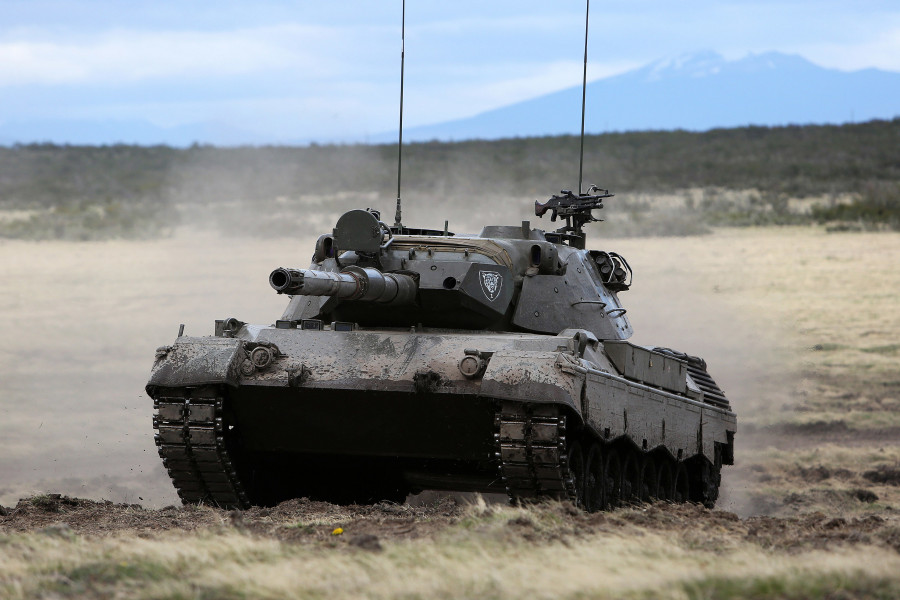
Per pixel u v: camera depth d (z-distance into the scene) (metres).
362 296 53.69
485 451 55.06
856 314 167.75
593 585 34.72
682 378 66.44
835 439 105.44
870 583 34.47
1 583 36.41
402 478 60.06
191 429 54.09
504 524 44.28
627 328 66.88
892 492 84.19
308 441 56.56
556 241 65.81
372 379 52.94
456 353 53.56
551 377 50.03
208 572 37.47
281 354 54.88
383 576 36.75
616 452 58.62
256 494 59.56
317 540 43.38
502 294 58.38
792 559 38.38
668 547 40.31
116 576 37.28
